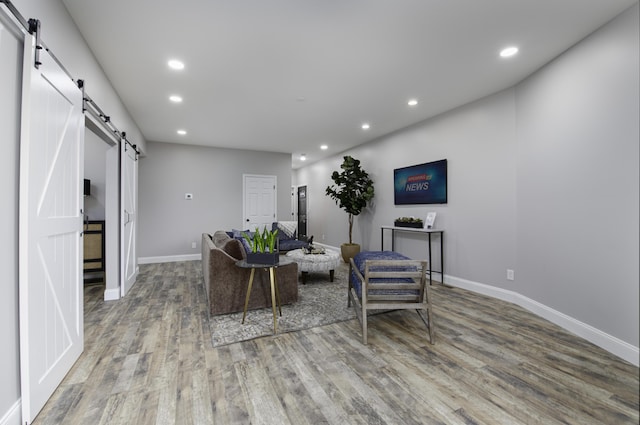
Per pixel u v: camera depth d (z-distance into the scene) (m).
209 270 2.91
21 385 1.41
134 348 2.23
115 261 3.48
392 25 2.21
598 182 2.27
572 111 2.51
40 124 1.56
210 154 6.30
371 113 4.18
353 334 2.52
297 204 9.59
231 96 3.54
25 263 1.42
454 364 2.03
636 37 1.97
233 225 6.49
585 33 2.32
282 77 3.06
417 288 2.45
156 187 5.85
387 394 1.69
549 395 1.68
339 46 2.50
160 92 3.40
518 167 3.22
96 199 4.23
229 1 1.95
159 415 1.51
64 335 1.84
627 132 2.04
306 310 3.09
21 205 1.42
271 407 1.58
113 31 2.26
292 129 4.98
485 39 2.40
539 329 2.61
